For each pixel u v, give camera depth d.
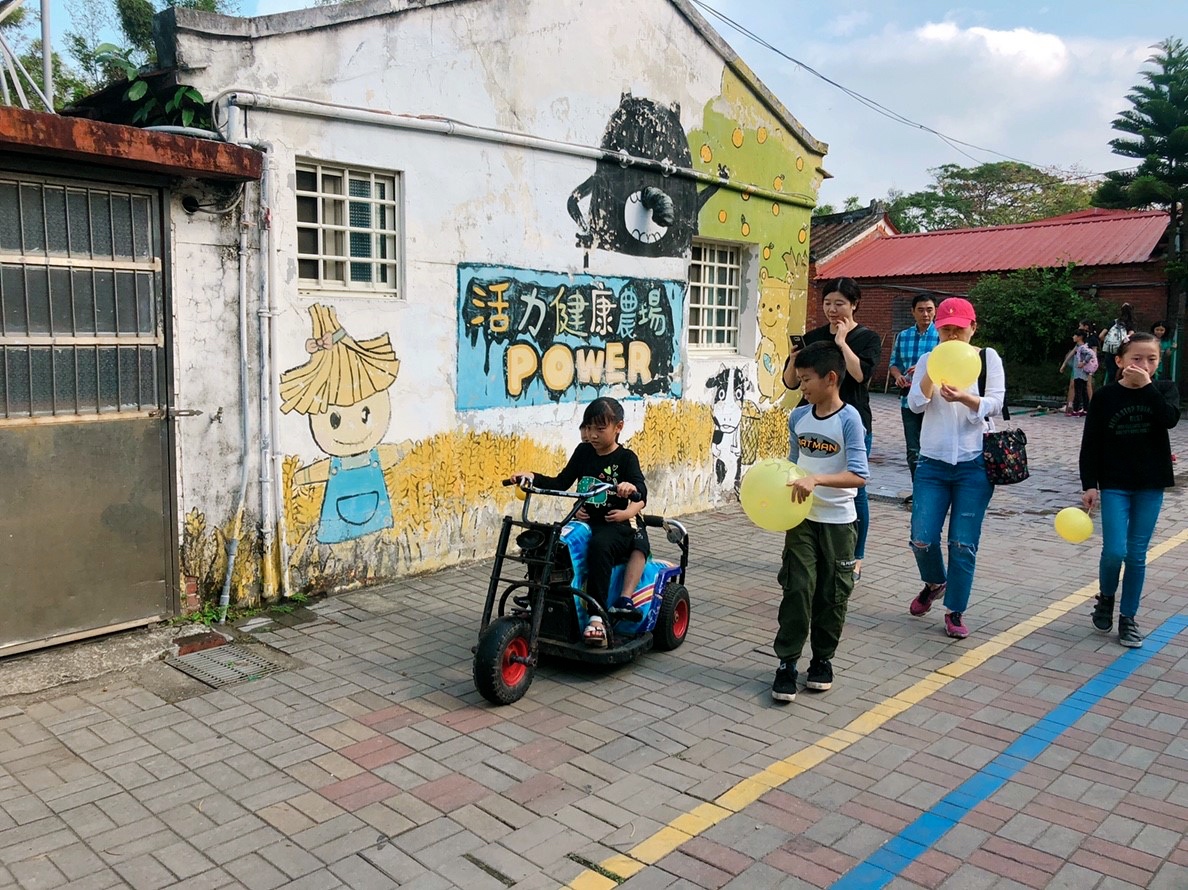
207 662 4.85
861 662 5.11
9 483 4.53
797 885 3.04
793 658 4.50
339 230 5.89
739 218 9.05
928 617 5.93
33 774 3.68
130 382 4.97
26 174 4.49
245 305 5.39
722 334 9.46
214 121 5.17
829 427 4.49
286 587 5.73
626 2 7.52
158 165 4.68
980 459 5.32
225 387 5.36
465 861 3.14
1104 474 5.45
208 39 5.12
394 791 3.60
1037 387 21.36
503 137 6.62
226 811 3.43
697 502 8.97
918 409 5.57
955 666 5.07
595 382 7.66
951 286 23.09
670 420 8.48
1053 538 8.23
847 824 3.42
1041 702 4.59
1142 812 3.54
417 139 6.14
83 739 3.99
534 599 4.57
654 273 8.12
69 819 3.36
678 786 3.68
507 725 4.21
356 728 4.15
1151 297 20.38
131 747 3.93
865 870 3.12
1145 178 20.06
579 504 4.51
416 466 6.37
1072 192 44.19
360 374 5.97
